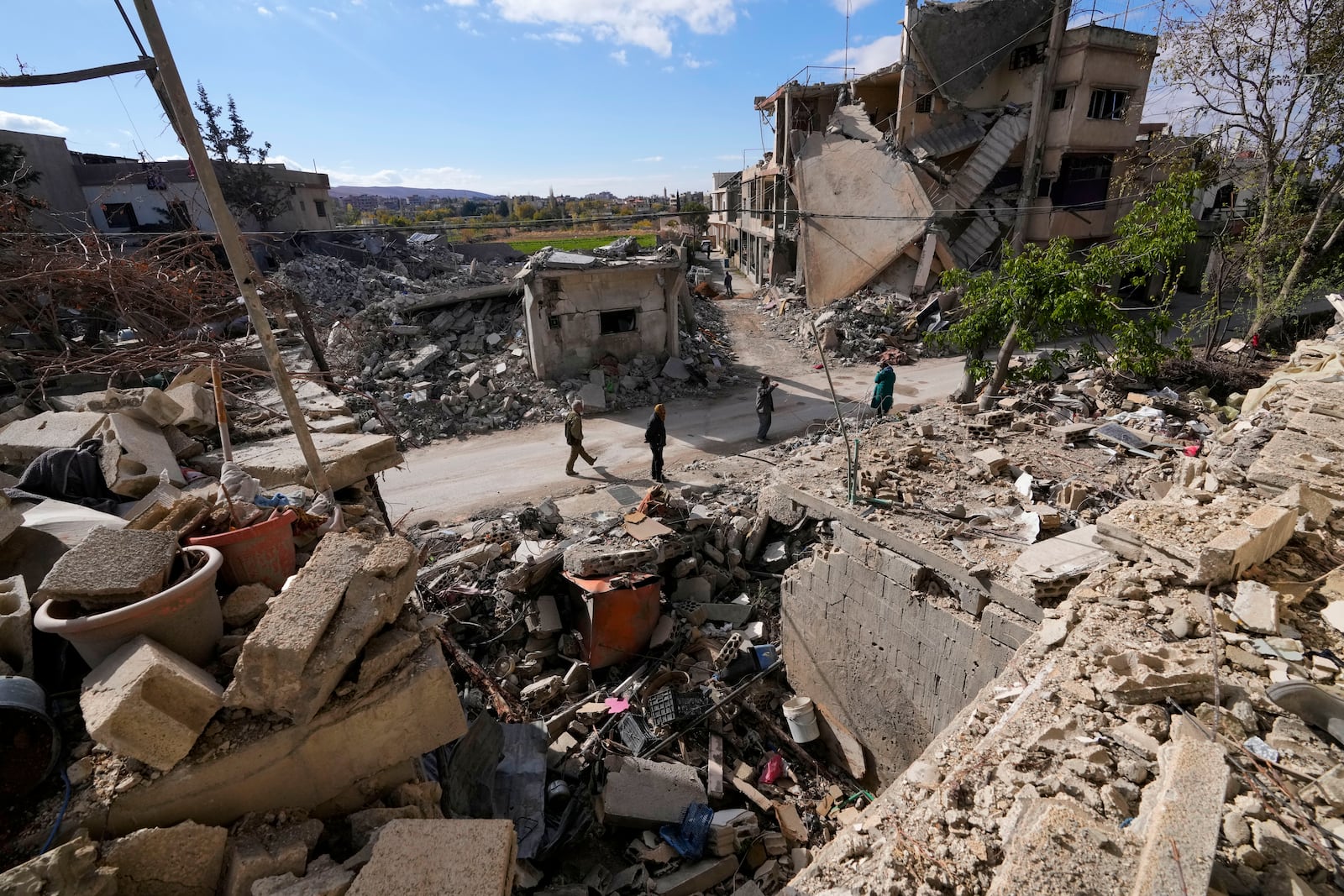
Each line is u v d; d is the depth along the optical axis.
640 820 5.43
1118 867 2.21
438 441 14.66
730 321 25.11
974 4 22.36
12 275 6.84
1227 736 2.94
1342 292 13.83
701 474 12.16
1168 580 4.22
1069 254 10.60
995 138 23.39
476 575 8.45
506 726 5.45
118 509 4.04
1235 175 16.64
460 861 2.35
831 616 6.89
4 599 2.75
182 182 22.81
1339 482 4.91
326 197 30.08
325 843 2.64
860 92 26.11
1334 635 3.54
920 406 15.45
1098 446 8.39
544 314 16.56
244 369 7.29
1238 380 11.66
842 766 6.88
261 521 3.26
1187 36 14.54
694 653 7.92
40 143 20.77
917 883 2.76
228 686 2.54
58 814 2.23
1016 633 5.00
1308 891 2.24
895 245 22.88
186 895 2.32
